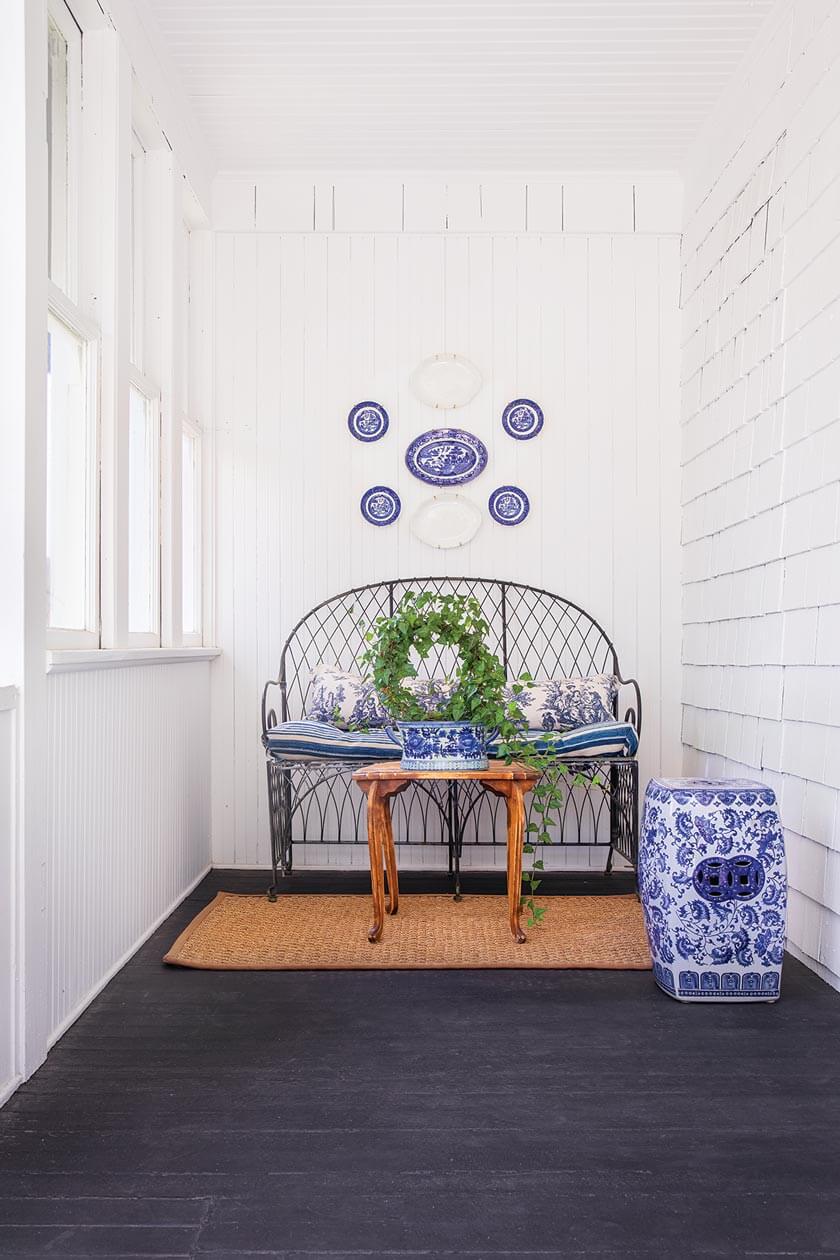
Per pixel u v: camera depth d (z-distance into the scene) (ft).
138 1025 8.43
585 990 9.36
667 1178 5.95
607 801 14.78
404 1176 5.97
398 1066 7.59
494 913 12.06
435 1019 8.59
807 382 10.15
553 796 11.11
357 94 12.92
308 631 14.89
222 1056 7.77
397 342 15.05
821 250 9.82
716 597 13.26
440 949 10.52
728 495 12.75
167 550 12.53
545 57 12.10
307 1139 6.42
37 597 7.47
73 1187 5.84
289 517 14.99
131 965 10.04
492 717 10.45
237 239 15.06
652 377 14.96
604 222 14.99
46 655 7.61
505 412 14.99
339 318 15.07
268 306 15.06
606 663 14.89
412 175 15.05
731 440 12.64
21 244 7.32
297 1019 8.58
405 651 10.70
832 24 9.63
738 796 9.01
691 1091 7.14
